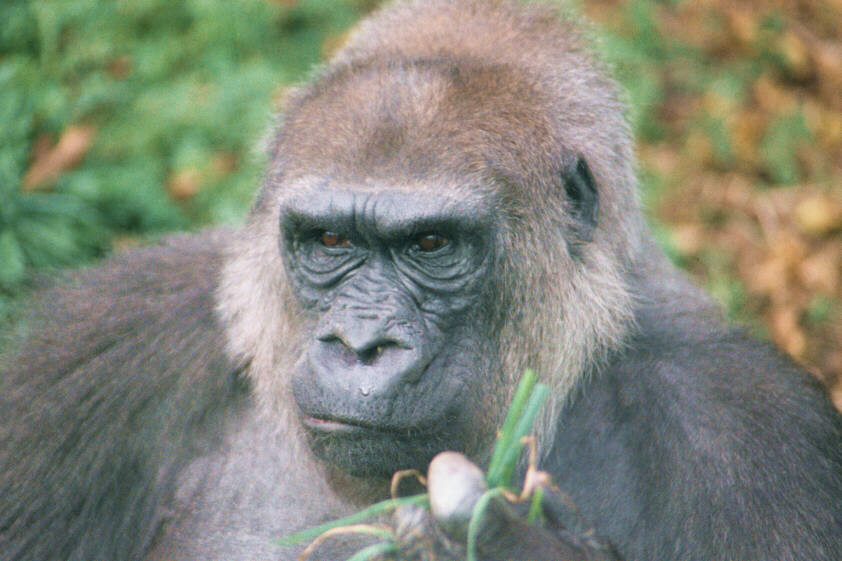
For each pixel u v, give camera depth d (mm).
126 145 21203
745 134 23875
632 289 11625
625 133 12180
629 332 11242
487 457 10453
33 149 20828
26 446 11539
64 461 11555
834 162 23766
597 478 10875
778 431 10414
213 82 22000
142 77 22359
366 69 11000
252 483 11398
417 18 12438
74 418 11680
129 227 20375
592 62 12359
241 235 11703
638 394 10961
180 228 20391
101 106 22141
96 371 11938
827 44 25953
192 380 11805
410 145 9953
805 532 9961
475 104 10367
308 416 9555
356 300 9758
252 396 11641
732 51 25562
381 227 9703
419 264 9961
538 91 10984
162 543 11508
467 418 10023
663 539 10398
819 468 10336
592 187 11047
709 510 10227
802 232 22359
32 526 11375
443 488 7602
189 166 20969
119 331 12148
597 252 11078
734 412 10562
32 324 12891
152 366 11938
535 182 10422
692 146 23562
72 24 22953
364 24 12875
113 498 11609
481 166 10000
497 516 7805
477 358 10164
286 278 10594
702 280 21188
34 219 19406
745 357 11094
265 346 10930
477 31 11977
